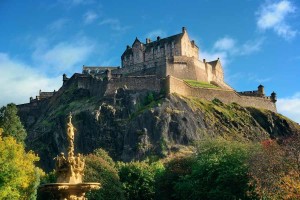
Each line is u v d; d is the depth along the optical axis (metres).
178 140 150.00
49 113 188.25
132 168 97.44
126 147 148.88
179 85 171.88
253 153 69.06
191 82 187.25
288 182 53.94
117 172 94.06
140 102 165.75
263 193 57.00
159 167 104.19
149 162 137.75
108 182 80.56
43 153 159.50
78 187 30.00
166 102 159.50
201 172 75.81
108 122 159.00
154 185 94.56
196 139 151.62
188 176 80.12
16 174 56.19
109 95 169.00
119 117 160.38
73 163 30.88
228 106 179.25
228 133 162.50
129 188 93.75
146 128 151.25
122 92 168.88
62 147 159.00
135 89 170.25
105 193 78.81
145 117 153.62
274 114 183.00
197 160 84.06
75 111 167.62
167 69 188.88
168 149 144.00
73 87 190.00
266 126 176.88
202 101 175.12
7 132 106.25
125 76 187.88
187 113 159.00
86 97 181.50
